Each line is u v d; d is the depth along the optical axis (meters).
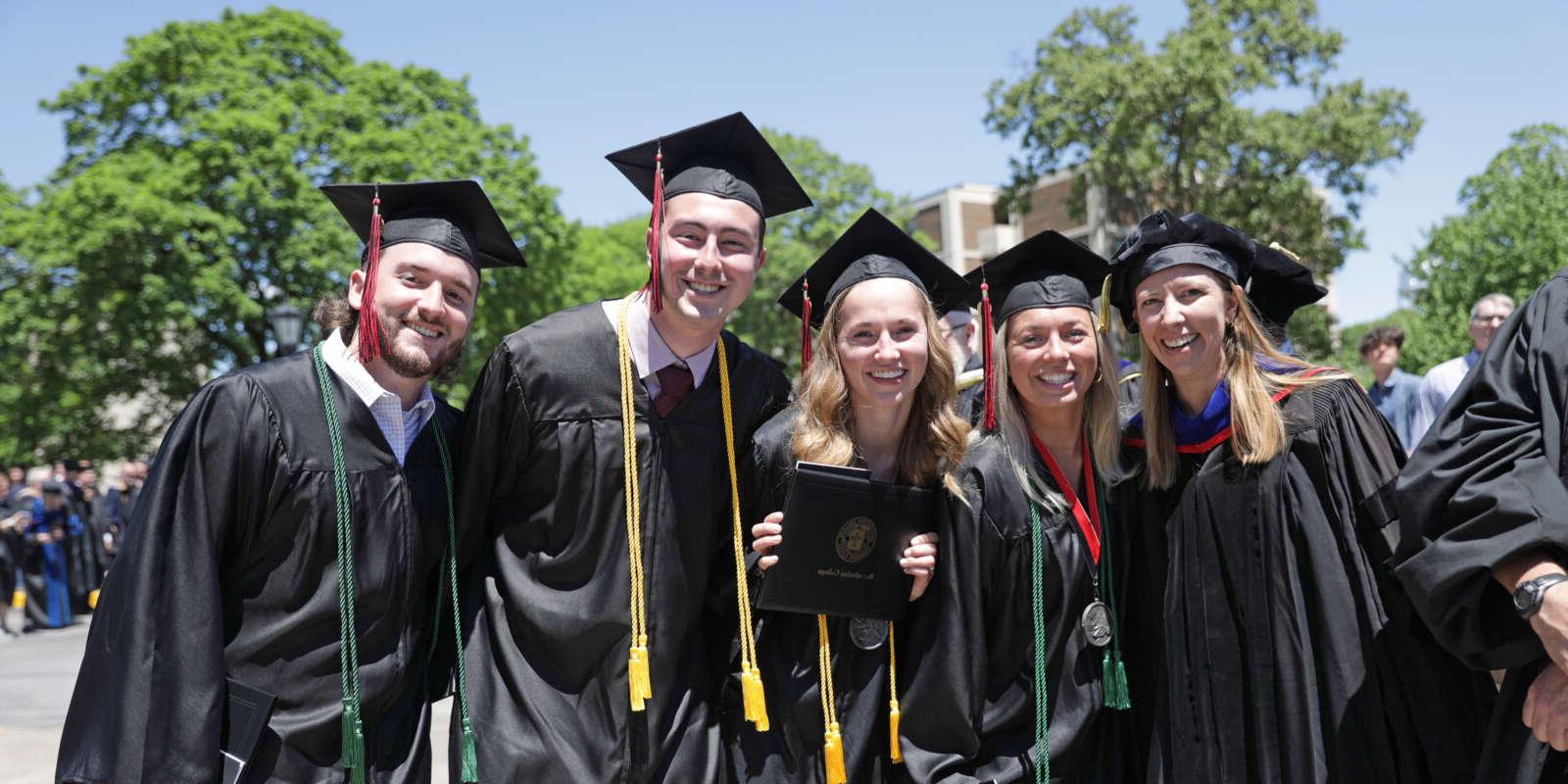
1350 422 3.10
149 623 2.60
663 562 2.99
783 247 30.47
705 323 2.97
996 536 3.20
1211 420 3.22
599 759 2.90
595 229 40.22
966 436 3.21
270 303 22.59
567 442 2.97
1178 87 24.17
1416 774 2.93
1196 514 3.20
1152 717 3.28
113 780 2.51
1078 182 26.97
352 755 2.72
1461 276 30.23
